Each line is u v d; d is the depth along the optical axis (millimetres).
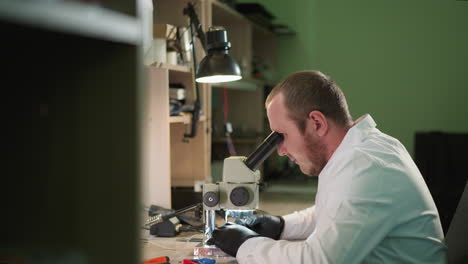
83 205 555
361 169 1309
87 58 546
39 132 562
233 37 3797
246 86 3756
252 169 1588
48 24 406
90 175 552
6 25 463
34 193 566
